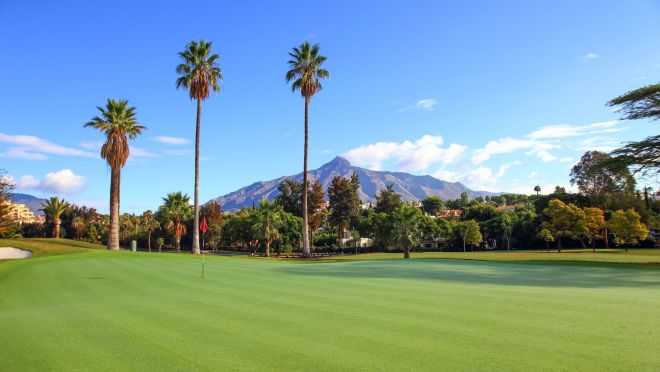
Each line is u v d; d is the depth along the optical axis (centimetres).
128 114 4953
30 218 15700
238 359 641
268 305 1118
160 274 2069
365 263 3247
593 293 1327
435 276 1967
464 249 9206
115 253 3762
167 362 632
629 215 6316
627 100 3541
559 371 565
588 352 650
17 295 1451
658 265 2847
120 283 1694
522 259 3794
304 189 4975
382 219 8712
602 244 8631
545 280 1789
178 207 8212
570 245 9006
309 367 599
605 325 840
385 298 1228
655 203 6938
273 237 5994
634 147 3659
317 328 840
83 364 633
